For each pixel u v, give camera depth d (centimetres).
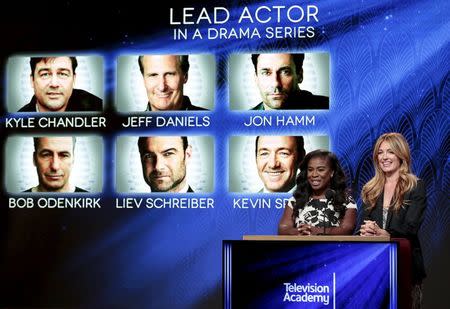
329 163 524
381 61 638
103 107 664
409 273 385
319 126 643
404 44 636
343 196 516
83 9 668
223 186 652
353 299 374
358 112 639
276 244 380
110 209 662
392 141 599
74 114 666
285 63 647
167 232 656
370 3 640
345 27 642
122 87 662
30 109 670
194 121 655
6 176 669
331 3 645
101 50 666
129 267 659
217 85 654
